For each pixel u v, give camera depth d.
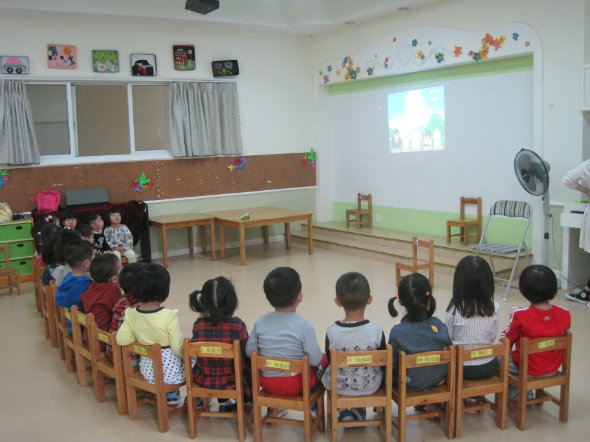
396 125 7.16
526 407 2.88
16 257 5.98
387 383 2.49
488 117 6.03
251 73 7.62
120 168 6.82
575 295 4.72
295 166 8.11
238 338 2.67
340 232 7.49
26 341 4.23
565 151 5.12
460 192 6.44
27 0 5.80
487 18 5.68
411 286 2.57
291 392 2.61
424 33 6.37
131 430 2.81
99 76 6.61
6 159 6.13
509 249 5.02
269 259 6.86
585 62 4.91
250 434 2.73
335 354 2.43
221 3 6.77
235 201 7.68
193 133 7.14
